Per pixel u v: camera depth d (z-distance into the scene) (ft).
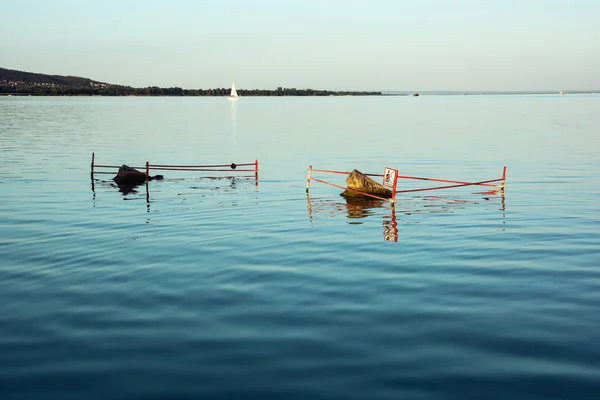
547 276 41.57
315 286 39.60
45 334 31.60
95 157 133.49
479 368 26.86
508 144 161.07
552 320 32.83
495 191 84.02
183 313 34.53
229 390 25.16
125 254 48.49
